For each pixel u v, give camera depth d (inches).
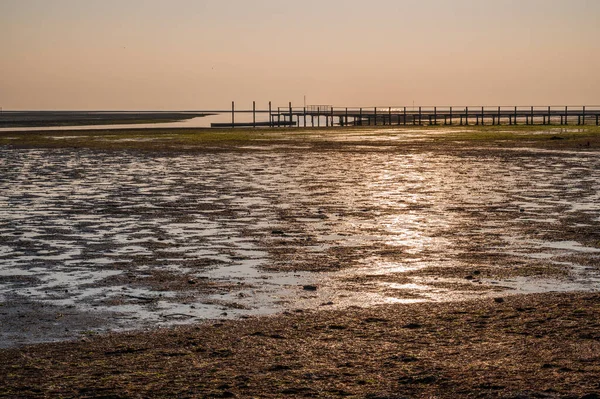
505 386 266.8
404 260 508.7
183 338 332.5
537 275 457.1
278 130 3356.3
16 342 329.7
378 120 5359.3
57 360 303.1
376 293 416.2
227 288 432.1
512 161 1401.3
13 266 496.7
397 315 366.0
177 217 716.7
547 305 380.2
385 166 1322.6
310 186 995.3
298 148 1904.5
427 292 416.2
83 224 673.6
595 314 360.5
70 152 1738.4
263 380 277.3
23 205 804.0
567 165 1301.7
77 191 936.9
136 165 1358.3
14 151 1779.0
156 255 532.4
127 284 444.5
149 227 657.0
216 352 311.4
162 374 284.8
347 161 1450.5
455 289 422.6
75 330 348.5
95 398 261.0
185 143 2143.2
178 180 1080.2
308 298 406.3
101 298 411.2
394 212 746.2
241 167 1312.7
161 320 365.1
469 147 1868.8
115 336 337.7
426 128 3506.4
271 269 483.5
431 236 604.4
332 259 514.3
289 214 735.1
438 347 313.3
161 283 446.6
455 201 828.6
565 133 2650.1
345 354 306.5
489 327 341.4
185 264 500.7
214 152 1742.1
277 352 310.3
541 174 1141.7
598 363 289.6
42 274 472.4
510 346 312.7
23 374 286.2
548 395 257.8
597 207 770.2
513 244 565.3
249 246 565.6
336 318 362.6
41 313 380.2
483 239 587.5
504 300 393.1
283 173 1193.4
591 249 542.0
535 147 1834.4
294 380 277.0
